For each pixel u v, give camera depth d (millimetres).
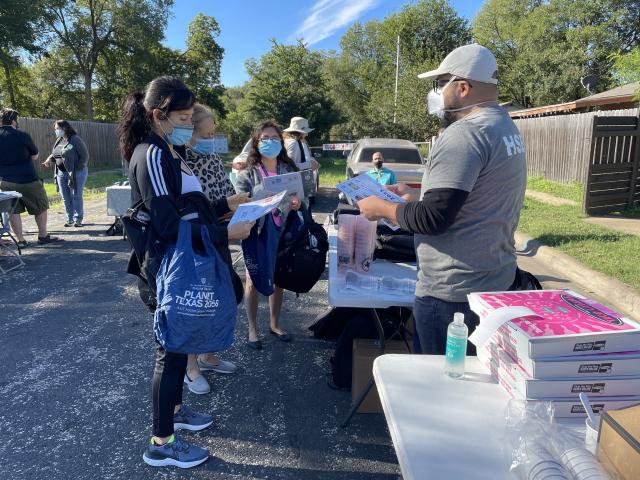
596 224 7754
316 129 30312
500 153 1745
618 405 1335
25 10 24672
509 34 33531
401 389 1483
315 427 2752
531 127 14867
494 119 1787
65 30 31125
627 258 5742
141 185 2078
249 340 3725
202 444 2578
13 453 2488
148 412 2879
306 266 3287
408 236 2922
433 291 1938
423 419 1335
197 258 2049
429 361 1681
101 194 12297
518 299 1616
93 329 4047
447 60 1900
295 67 30000
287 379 3283
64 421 2771
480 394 1471
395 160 9641
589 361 1316
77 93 35031
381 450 2564
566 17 29531
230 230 2156
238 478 2338
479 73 1820
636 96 11328
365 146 9906
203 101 37062
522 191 1871
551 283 5297
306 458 2490
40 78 33188
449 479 1118
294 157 5699
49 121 19062
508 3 33969
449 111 1938
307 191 3480
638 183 9469
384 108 23953
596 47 28453
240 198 2898
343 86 45281
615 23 28672
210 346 2090
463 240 1827
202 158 3094
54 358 3531
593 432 1196
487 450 1220
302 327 4164
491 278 1881
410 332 3031
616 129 8680
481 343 1408
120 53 33469
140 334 3965
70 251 6512
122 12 30375
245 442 2605
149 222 2135
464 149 1714
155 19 31281
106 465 2410
